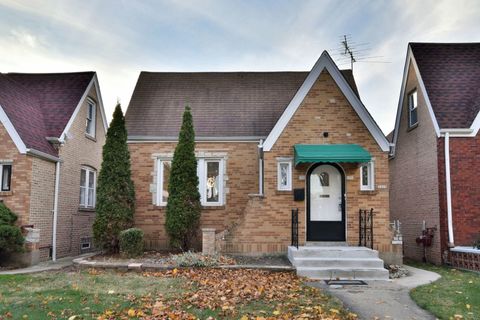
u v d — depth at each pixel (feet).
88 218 60.23
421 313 24.58
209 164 55.98
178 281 32.73
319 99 47.09
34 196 45.16
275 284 32.35
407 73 59.11
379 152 46.01
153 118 58.18
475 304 26.55
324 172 46.78
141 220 53.98
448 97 50.37
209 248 42.83
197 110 59.57
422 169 53.16
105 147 48.83
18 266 42.22
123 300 26.21
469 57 55.26
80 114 57.52
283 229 45.29
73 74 61.57
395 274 38.47
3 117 44.50
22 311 23.59
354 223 45.19
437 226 48.34
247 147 55.42
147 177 54.85
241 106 60.29
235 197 54.44
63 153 52.06
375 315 24.02
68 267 41.47
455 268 44.73
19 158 44.29
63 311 23.57
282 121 46.85
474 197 46.73
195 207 47.98
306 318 22.72
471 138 47.39
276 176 45.93
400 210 61.77
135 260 41.88
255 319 22.47
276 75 66.13
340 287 32.68
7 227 40.29
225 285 31.09
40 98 57.11
